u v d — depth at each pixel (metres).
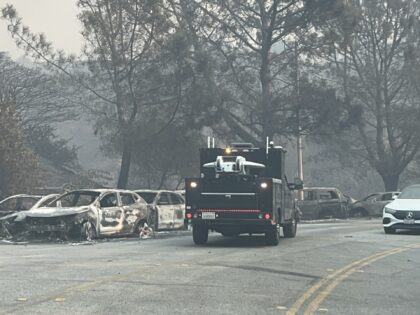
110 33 35.22
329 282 10.52
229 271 11.48
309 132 38.56
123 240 19.25
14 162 28.48
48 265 12.22
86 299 8.59
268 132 37.78
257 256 14.11
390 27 43.44
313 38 37.81
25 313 7.63
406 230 23.30
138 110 36.81
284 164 18.78
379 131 45.75
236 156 17.48
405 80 45.66
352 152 47.88
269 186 16.52
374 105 46.81
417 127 43.09
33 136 56.03
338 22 37.38
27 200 21.50
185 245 17.19
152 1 34.22
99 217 19.06
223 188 16.72
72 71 37.97
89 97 39.41
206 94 35.22
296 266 12.43
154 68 34.84
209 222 16.72
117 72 35.78
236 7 39.19
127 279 10.38
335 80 44.91
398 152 45.94
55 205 19.62
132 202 20.84
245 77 39.38
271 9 38.38
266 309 8.14
